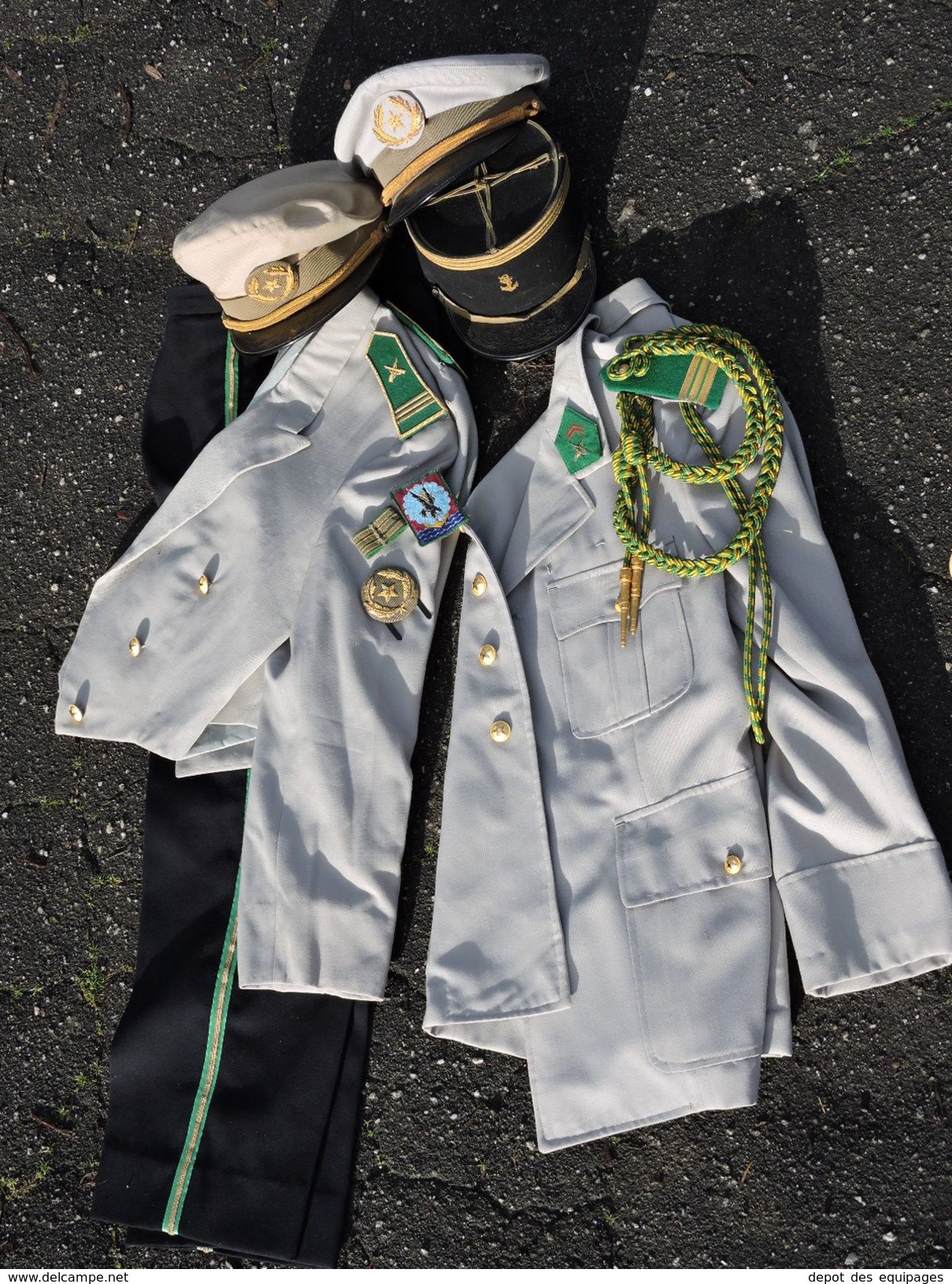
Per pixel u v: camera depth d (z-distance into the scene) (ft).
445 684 6.08
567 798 5.33
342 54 6.66
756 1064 4.96
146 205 6.89
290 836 5.47
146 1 6.96
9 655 6.73
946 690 5.64
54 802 6.54
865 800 5.07
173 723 5.66
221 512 5.69
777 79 6.09
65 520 6.78
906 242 5.89
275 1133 5.64
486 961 5.31
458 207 5.50
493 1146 5.82
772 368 5.95
